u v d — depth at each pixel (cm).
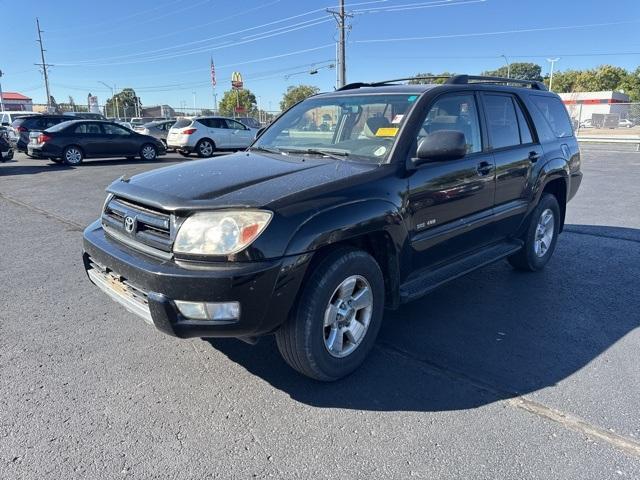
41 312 414
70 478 229
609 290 470
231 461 241
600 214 823
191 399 293
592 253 594
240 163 349
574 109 3803
